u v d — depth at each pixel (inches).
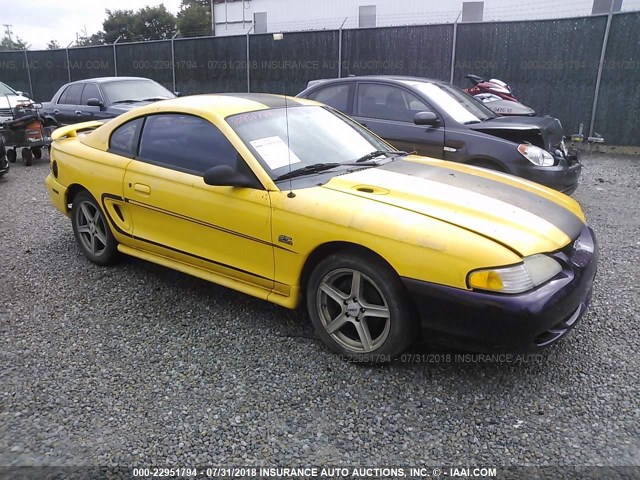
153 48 657.6
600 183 327.0
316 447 100.9
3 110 516.4
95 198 175.0
